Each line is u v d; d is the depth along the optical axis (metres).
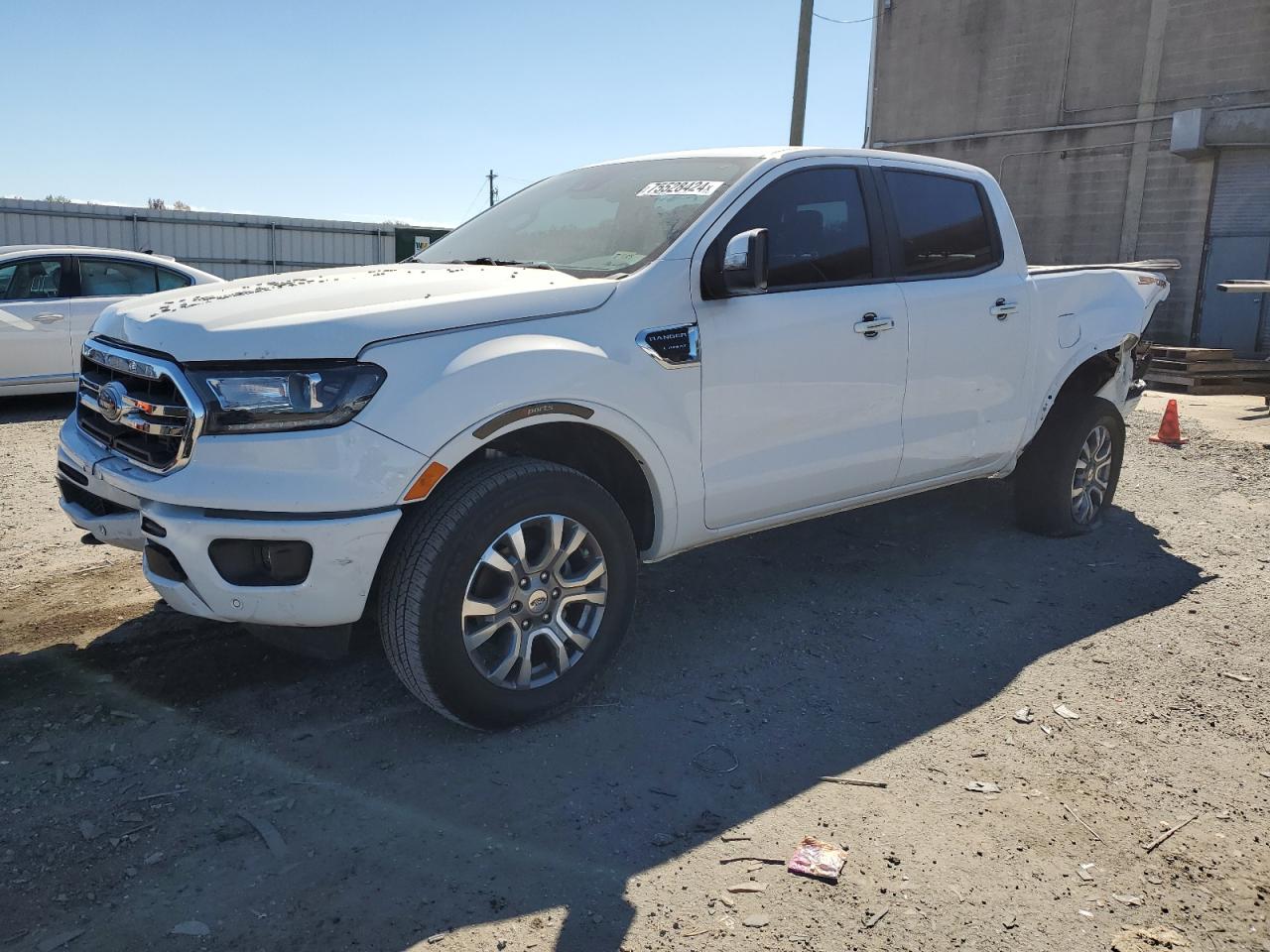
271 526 2.76
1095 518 5.66
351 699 3.41
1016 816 2.82
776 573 4.80
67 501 3.59
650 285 3.44
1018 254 4.95
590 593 3.31
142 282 9.80
